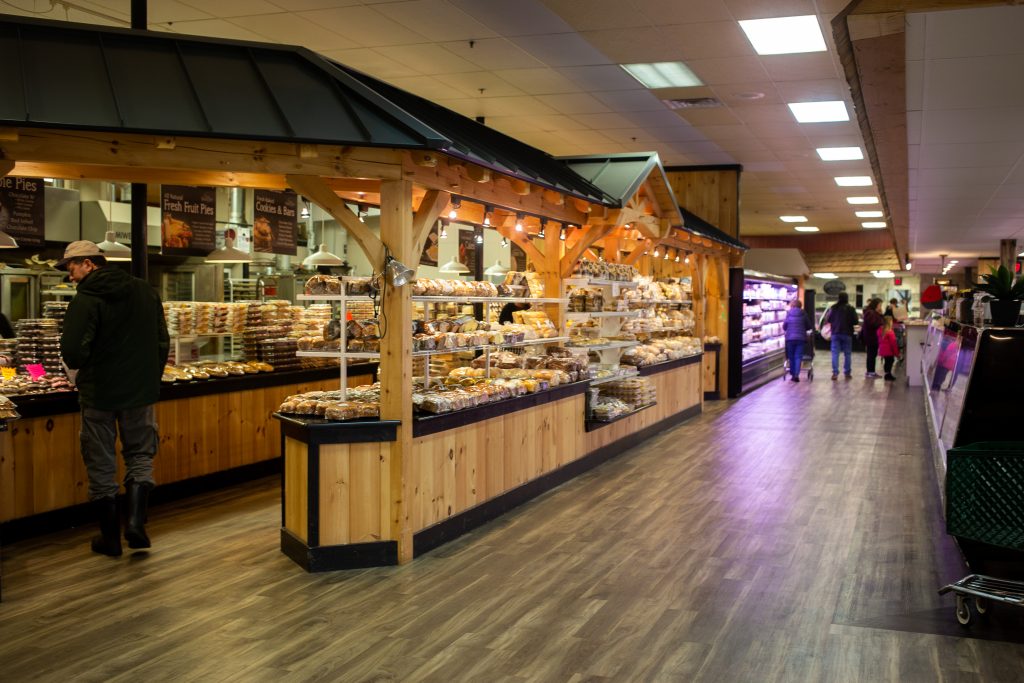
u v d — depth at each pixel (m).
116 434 5.53
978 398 4.38
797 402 13.19
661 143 12.64
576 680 3.43
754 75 8.99
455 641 3.82
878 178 9.80
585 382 7.64
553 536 5.58
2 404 4.87
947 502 4.01
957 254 24.30
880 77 5.68
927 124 8.57
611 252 9.41
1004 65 6.65
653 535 5.61
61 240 8.99
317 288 5.25
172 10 7.29
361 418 4.99
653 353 10.00
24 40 4.49
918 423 10.83
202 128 4.35
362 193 5.96
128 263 9.53
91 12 7.39
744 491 6.93
